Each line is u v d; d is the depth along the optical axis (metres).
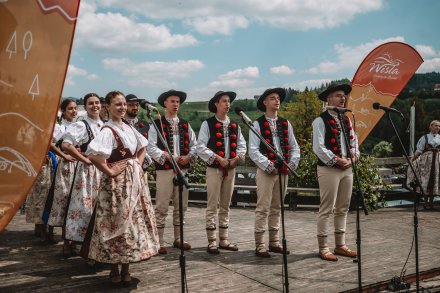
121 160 3.29
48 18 2.24
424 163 7.32
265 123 4.34
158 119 4.44
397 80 6.95
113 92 3.33
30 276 3.60
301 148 7.41
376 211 7.02
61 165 4.25
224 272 3.79
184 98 4.57
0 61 2.15
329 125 4.25
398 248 4.70
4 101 2.17
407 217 6.54
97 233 3.24
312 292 3.33
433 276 3.97
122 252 3.19
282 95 4.46
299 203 7.30
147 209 3.37
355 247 4.71
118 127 3.34
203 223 5.88
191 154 4.44
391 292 3.58
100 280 3.53
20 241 4.73
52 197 4.27
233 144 4.44
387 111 3.69
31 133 2.24
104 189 3.25
